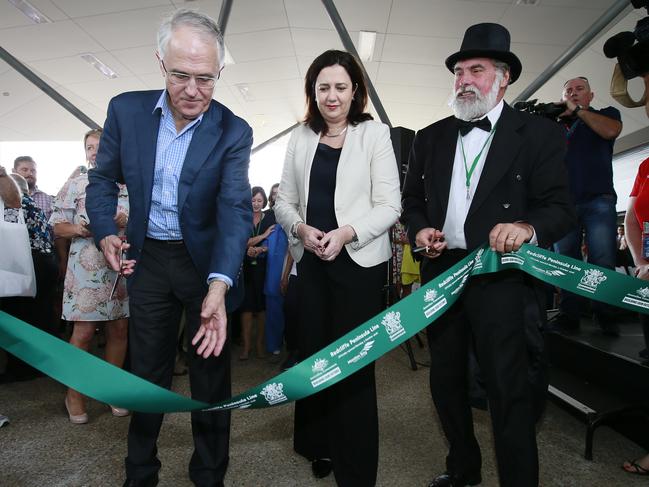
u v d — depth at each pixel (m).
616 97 2.26
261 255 3.90
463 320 1.60
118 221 2.46
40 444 2.11
